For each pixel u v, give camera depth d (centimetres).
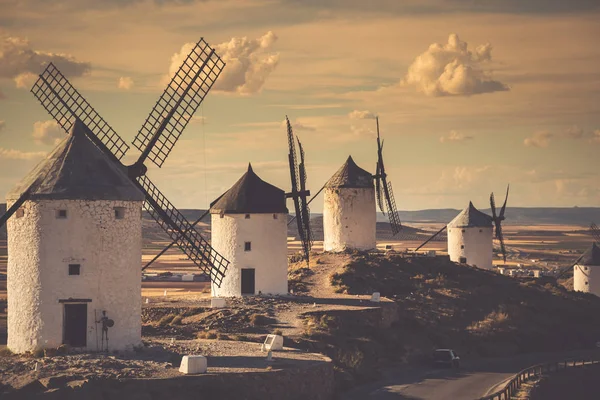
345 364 8862
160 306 10625
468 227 16675
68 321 7550
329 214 15100
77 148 7831
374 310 10750
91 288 7538
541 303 13562
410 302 12338
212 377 6675
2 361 7081
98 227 7575
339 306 10950
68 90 8950
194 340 8838
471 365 10219
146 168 8850
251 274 11731
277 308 10769
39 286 7488
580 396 9750
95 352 7512
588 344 12394
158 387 6431
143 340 8544
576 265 17638
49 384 6275
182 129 9481
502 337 11681
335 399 7731
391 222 15888
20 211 7581
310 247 13575
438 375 9369
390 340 10319
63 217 7519
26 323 7519
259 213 11712
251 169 12081
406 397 8100
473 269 14788
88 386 6219
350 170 15100
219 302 10594
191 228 9106
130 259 7744
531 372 9856
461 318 12162
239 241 11700
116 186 7700
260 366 7275
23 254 7556
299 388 7175
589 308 13912
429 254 15262
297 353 8212
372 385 8619
